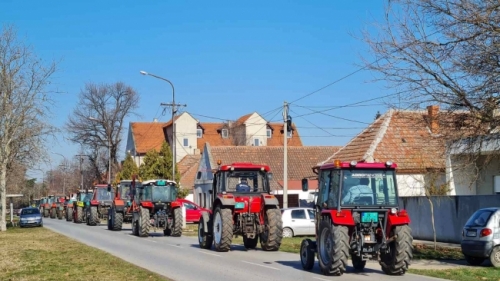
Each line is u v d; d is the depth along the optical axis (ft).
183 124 254.47
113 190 149.79
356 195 48.29
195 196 182.19
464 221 81.92
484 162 60.13
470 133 55.67
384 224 48.14
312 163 168.66
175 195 101.96
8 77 128.26
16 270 54.03
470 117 55.16
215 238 70.33
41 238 99.04
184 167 212.84
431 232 87.15
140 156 265.13
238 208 69.10
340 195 48.08
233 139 258.57
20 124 130.00
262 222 70.08
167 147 166.09
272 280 45.24
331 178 50.39
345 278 46.39
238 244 81.97
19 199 322.34
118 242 86.89
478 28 51.85
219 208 70.13
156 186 100.94
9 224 176.35
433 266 56.03
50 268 54.34
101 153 246.88
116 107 240.32
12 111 128.88
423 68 55.98
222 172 71.36
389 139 98.07
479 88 53.26
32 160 134.00
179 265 56.03
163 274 49.37
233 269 52.60
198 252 69.72
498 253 55.21
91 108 238.07
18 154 133.39
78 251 71.56
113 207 121.19
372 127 104.99
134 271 50.60
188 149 253.24
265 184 71.82
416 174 92.79
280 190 151.23
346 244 46.60
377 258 48.08
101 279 46.19
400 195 93.09
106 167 249.14
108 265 55.72
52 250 74.38
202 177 175.22
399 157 94.99
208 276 47.80
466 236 57.72
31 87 131.03
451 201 84.12
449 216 84.53
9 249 77.20
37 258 64.39
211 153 169.58
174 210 98.89
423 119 59.26
